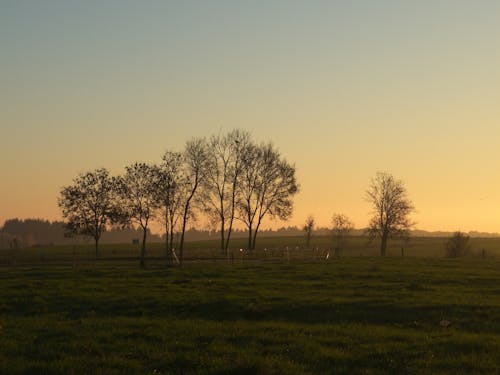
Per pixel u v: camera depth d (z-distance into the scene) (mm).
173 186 88000
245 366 17672
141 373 17766
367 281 42938
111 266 67562
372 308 30266
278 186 112938
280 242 169875
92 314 30328
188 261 78250
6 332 24766
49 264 75188
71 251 117688
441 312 28922
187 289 37781
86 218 92125
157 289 38000
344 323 26781
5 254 109312
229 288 38125
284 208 112875
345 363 19016
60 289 38625
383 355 19953
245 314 29469
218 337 22922
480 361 19172
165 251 103062
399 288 38375
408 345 21531
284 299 32938
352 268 55312
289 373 17516
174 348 21109
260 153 113250
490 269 55281
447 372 17797
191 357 19453
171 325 25859
